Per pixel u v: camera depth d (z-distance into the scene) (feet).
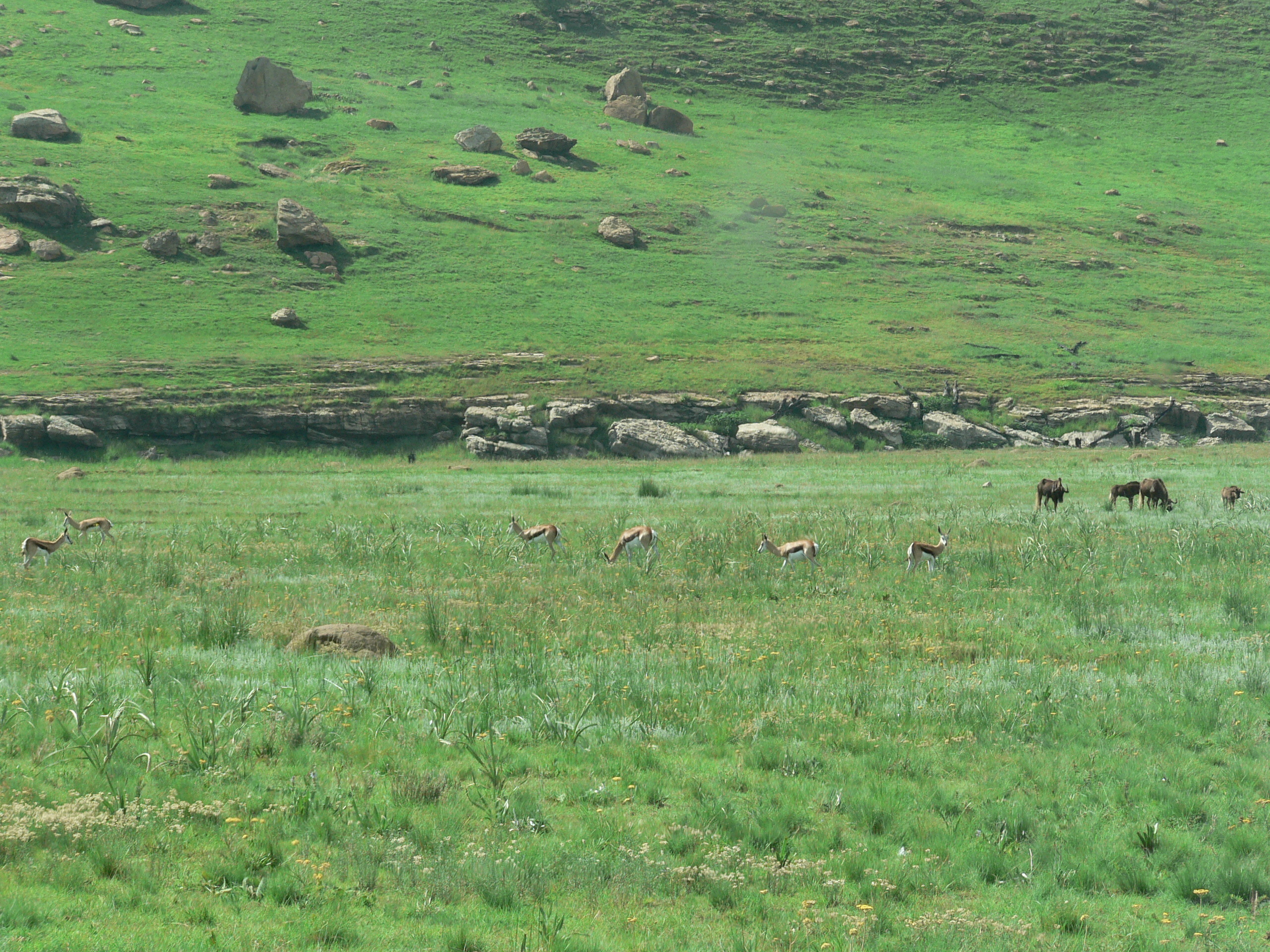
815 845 76.74
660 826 79.82
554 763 92.94
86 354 555.69
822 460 480.23
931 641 141.59
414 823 77.30
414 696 110.22
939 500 320.50
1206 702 110.42
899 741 99.76
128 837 72.95
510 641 137.18
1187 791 88.12
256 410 518.78
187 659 122.42
